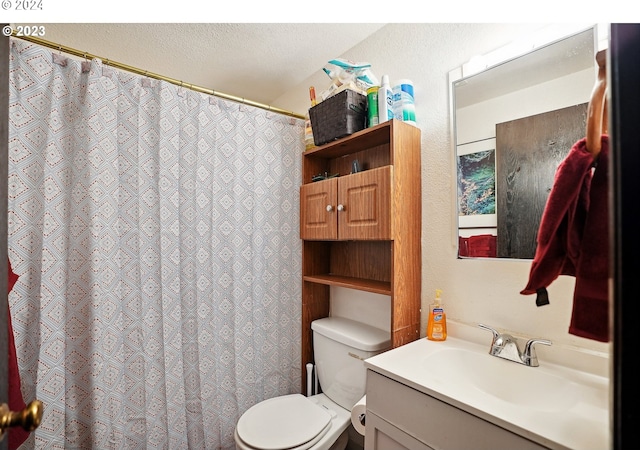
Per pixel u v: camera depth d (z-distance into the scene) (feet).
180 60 6.00
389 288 4.33
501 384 3.22
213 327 5.01
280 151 5.85
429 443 2.71
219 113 5.18
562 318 3.14
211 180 5.04
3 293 1.71
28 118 3.74
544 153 3.26
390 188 4.04
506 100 3.56
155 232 4.56
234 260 5.29
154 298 4.54
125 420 4.27
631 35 1.26
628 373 1.17
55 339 3.80
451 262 4.10
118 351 4.22
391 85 4.90
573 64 3.08
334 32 5.20
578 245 2.47
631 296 1.17
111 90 4.23
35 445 3.63
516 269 3.49
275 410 4.61
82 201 4.03
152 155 4.58
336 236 4.89
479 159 3.79
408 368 3.13
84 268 4.02
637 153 1.20
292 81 6.90
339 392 4.91
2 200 1.70
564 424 2.19
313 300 5.98
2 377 1.69
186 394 4.78
